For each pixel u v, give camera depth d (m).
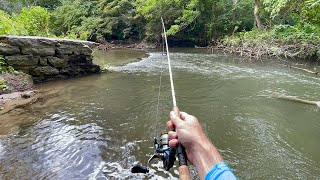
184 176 0.71
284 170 3.02
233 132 4.05
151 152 3.33
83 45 8.11
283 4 12.37
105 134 3.84
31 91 5.83
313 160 3.27
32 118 4.37
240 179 2.82
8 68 6.57
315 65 10.61
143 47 20.09
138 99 5.65
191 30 20.53
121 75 8.34
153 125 4.20
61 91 6.17
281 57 12.73
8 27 8.54
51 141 3.56
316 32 11.70
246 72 9.08
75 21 24.00
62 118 4.43
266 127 4.26
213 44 19.50
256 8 15.88
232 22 19.30
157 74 8.60
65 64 7.71
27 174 2.79
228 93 6.27
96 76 8.12
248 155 3.36
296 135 3.99
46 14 12.38
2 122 4.14
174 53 15.67
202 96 5.98
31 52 6.96
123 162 3.09
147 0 19.33
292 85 7.16
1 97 5.34
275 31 13.59
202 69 9.66
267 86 7.02
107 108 5.00
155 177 2.79
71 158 3.14
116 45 21.41
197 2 18.69
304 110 5.12
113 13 22.25
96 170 2.91
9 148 3.32
